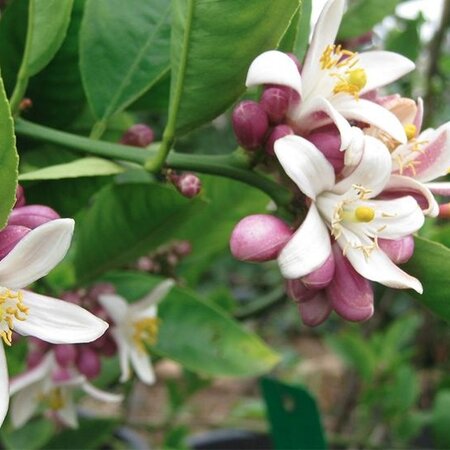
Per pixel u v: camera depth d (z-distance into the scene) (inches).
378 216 6.3
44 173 7.0
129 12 8.5
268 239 6.1
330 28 6.6
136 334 10.0
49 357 9.8
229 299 15.5
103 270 9.7
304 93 6.7
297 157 6.1
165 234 9.1
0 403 5.5
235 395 34.5
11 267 5.3
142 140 8.5
